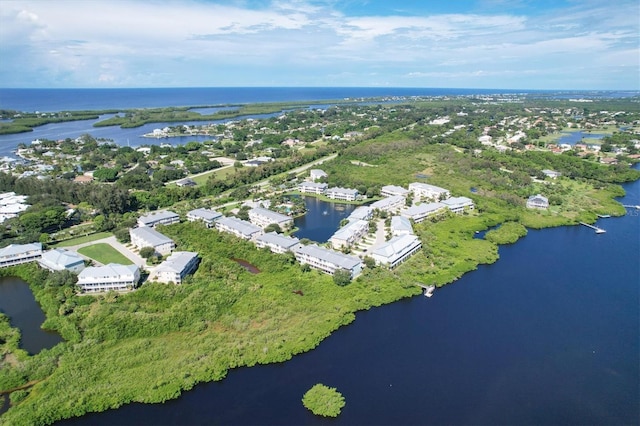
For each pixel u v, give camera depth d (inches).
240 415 4901.6
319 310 6973.4
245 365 5708.7
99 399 4997.5
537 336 6560.0
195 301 7012.8
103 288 7495.1
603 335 6619.1
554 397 5319.9
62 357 5679.1
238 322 6501.0
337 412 4923.7
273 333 6289.4
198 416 4874.5
